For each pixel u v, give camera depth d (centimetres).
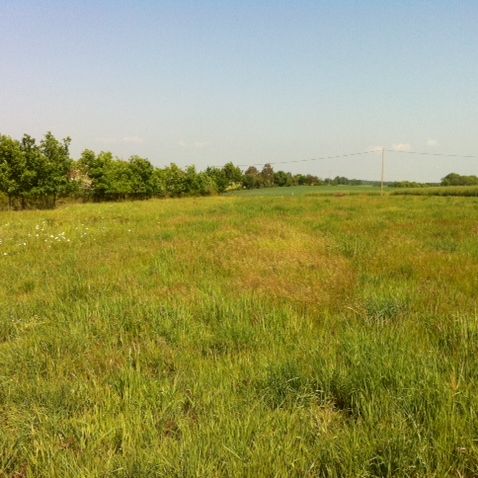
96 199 4144
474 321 421
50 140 3200
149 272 751
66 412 300
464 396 286
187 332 455
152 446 255
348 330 420
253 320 484
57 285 650
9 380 345
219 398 309
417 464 235
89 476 228
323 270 705
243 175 9338
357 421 278
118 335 450
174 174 5378
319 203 2833
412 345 384
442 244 966
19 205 3216
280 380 331
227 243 1011
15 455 254
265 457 238
